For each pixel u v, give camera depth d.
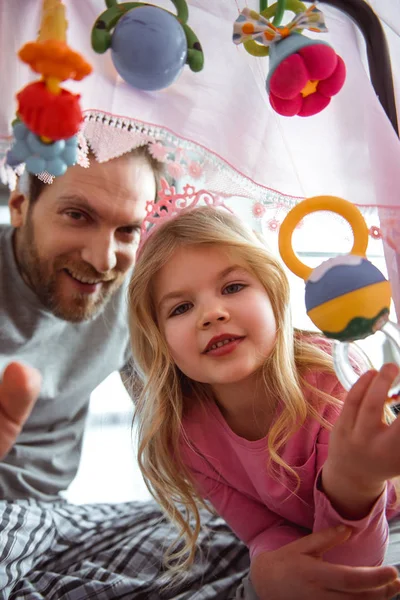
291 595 0.68
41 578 0.88
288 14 0.66
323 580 0.66
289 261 0.58
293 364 0.82
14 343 1.11
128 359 1.21
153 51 0.54
